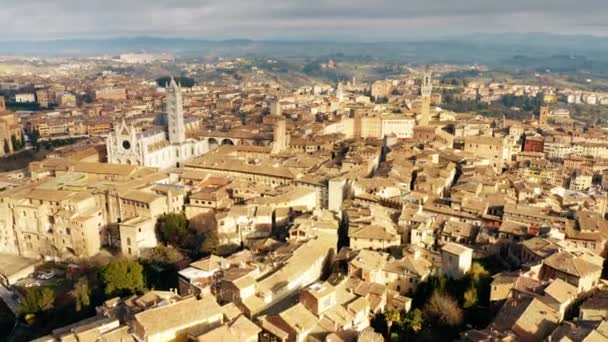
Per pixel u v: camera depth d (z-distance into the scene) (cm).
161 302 13325
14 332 16575
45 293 17125
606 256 17988
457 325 14050
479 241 18275
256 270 15250
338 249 19400
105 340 11825
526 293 13750
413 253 16638
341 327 13050
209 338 11650
